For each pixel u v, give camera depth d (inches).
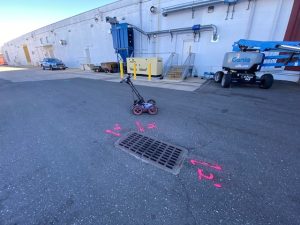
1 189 75.9
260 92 268.1
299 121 151.3
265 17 339.6
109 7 614.2
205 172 85.0
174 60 499.2
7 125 151.6
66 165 92.4
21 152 106.6
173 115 167.9
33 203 68.1
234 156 98.7
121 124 147.7
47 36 1018.7
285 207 64.6
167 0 459.5
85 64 763.4
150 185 76.6
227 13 378.6
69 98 248.2
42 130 139.3
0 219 61.3
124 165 91.4
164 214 62.1
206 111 179.3
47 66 824.9
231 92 270.5
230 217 60.6
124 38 542.3
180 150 105.6
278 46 269.0
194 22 434.0
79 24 769.6
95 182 79.0
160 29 502.9
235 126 141.3
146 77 477.4
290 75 342.0
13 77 540.1
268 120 154.0
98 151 105.7
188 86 327.9
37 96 266.2
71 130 137.7
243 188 74.4
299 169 87.3
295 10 305.9
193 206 65.4
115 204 66.7
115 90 300.8
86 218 61.1
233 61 295.6
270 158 96.7
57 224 59.0
